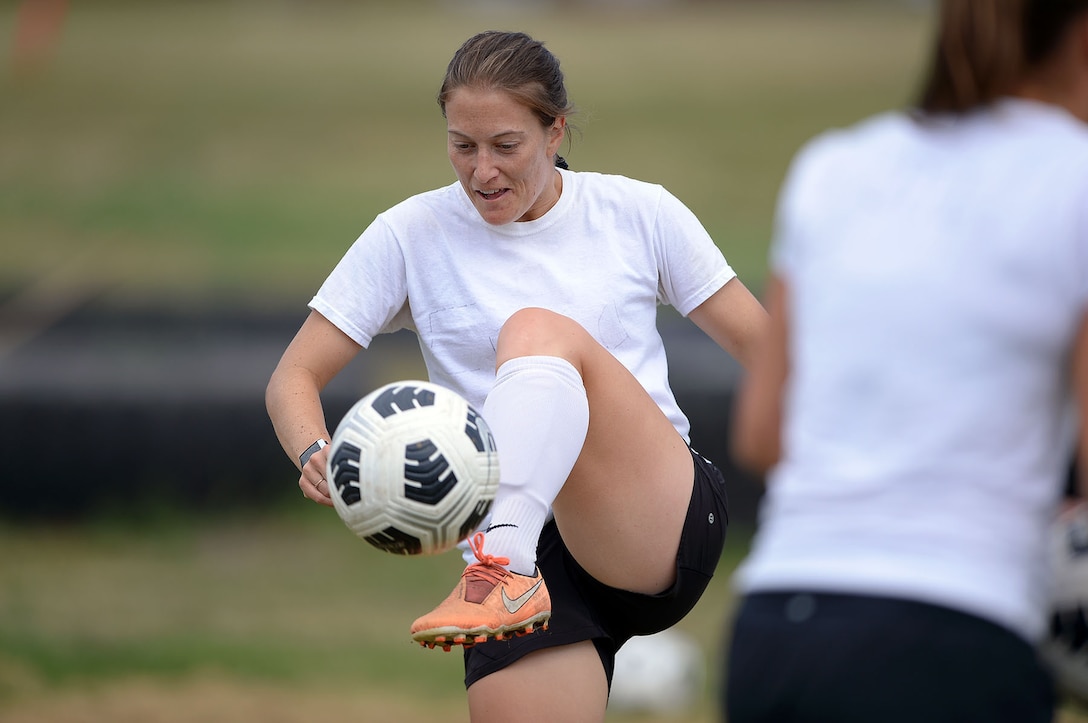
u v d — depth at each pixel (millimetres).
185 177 71250
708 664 24219
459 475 8992
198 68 106375
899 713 7309
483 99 10125
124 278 49812
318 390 10914
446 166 73688
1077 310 7449
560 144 10688
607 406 9953
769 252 52656
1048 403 7574
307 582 28469
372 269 10914
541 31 131500
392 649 24562
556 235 10828
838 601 7570
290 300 45031
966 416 7527
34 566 28875
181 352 35844
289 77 102125
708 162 72312
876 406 7711
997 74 7754
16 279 48969
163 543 30578
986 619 7391
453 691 22391
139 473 31406
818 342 7934
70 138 80125
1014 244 7516
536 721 10188
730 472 29328
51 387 31297
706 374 29984
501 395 9523
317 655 23953
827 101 90562
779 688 7590
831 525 7707
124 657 23344
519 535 9398
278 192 67875
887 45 120875
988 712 7301
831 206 8047
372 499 9000
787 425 8172
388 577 29109
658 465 10258
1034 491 7551
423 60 111688
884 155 8000
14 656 23156
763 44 122125
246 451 31766
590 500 10148
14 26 131500
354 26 137875
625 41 123188
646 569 10398
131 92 94938
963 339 7555
